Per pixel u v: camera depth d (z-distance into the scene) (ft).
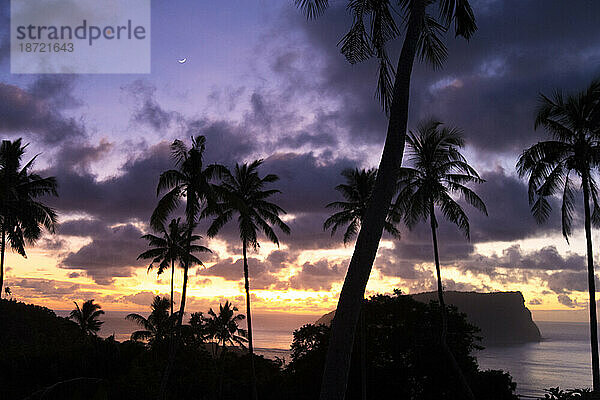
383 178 22.20
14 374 100.94
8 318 184.96
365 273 21.40
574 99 73.15
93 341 118.83
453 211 92.73
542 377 522.88
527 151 76.18
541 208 76.74
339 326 20.99
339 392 20.31
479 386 116.37
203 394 134.92
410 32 24.23
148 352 142.00
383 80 30.19
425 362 119.34
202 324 195.11
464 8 30.58
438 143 92.99
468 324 127.03
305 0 30.94
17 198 105.29
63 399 40.93
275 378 146.82
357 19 31.17
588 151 72.79
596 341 69.10
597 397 47.14
